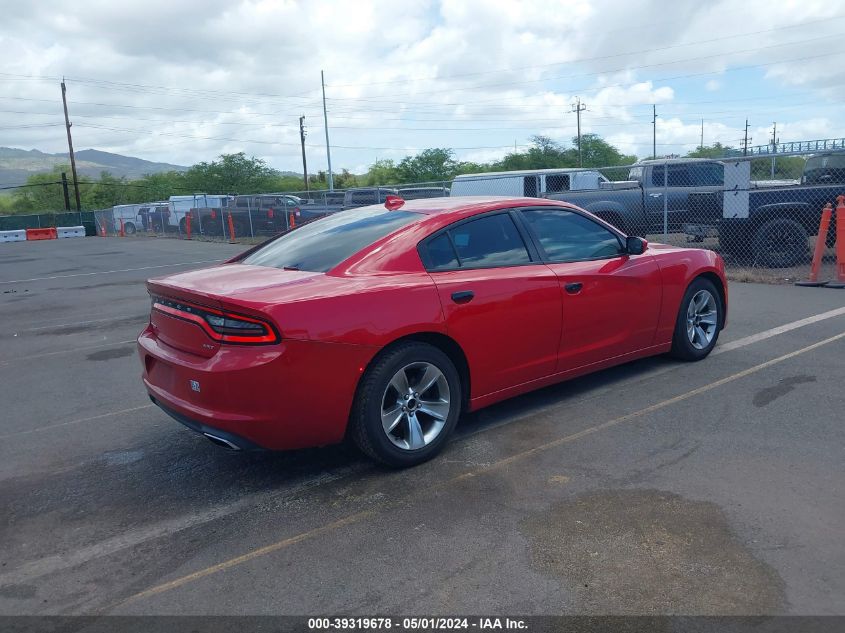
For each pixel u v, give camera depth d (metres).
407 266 4.25
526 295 4.62
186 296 3.91
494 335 4.48
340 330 3.79
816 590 2.86
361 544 3.38
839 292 9.16
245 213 26.20
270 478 4.21
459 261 4.48
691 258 5.90
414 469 4.20
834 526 3.33
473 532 3.44
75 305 11.86
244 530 3.60
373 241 4.34
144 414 5.63
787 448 4.23
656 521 3.45
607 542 3.28
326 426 3.87
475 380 4.47
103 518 3.82
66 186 54.97
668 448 4.31
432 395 4.31
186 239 29.61
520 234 4.85
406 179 56.66
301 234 5.02
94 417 5.61
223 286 3.97
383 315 3.94
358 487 4.01
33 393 6.43
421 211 4.68
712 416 4.80
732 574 2.99
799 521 3.39
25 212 79.06
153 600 3.03
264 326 3.64
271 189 68.94
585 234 5.27
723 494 3.69
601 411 5.00
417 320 4.07
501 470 4.12
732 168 11.06
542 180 15.82
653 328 5.61
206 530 3.62
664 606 2.80
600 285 5.09
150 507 3.92
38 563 3.38
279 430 3.75
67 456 4.77
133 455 4.73
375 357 3.99
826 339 6.67
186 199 33.28
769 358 6.12
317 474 4.23
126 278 15.75
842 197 9.59
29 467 4.60
